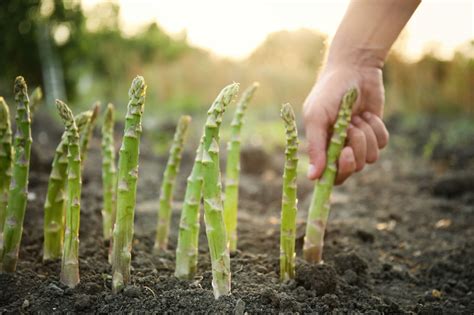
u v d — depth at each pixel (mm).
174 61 4699
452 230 1124
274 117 3258
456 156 1879
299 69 4328
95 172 1417
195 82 4074
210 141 758
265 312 765
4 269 812
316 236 881
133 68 4066
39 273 833
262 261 886
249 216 1175
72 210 789
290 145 805
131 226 786
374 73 917
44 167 1308
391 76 3318
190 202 817
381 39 902
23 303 770
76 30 3113
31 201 1107
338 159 874
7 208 812
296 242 946
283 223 826
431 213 1214
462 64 3225
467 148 2012
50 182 842
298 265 849
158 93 3949
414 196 1346
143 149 1938
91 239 953
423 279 938
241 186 1411
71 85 3262
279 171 1655
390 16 895
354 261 906
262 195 1348
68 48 3127
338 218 1184
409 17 896
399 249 1035
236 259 883
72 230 793
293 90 4059
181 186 1391
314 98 891
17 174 805
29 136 807
